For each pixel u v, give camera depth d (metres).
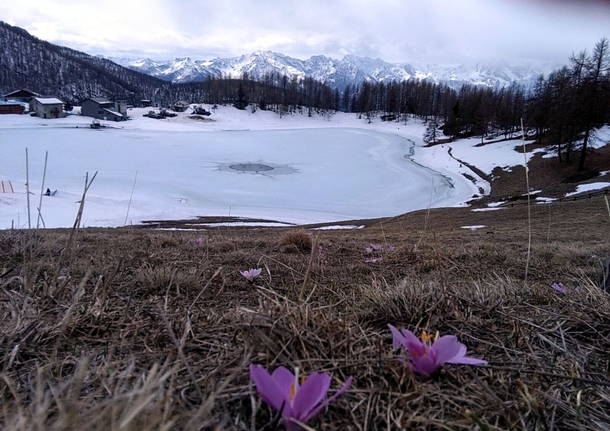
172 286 2.15
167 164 54.31
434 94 117.62
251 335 1.10
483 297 1.70
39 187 33.91
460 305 1.59
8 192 27.59
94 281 2.18
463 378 0.98
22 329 1.19
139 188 39.00
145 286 2.12
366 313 1.50
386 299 1.54
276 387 0.71
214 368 0.98
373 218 30.06
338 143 83.19
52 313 1.45
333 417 0.82
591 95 36.12
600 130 50.38
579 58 38.09
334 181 48.31
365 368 1.00
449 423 0.79
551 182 37.56
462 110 82.69
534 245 6.54
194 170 51.38
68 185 37.31
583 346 1.27
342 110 147.00
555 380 1.03
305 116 123.31
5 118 92.31
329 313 1.39
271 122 115.31
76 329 1.28
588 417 0.87
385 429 0.79
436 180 48.94
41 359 1.07
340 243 5.68
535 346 1.25
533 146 52.69
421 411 0.85
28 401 0.84
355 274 3.02
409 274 2.98
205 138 84.62
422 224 22.44
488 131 76.62
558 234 11.75
